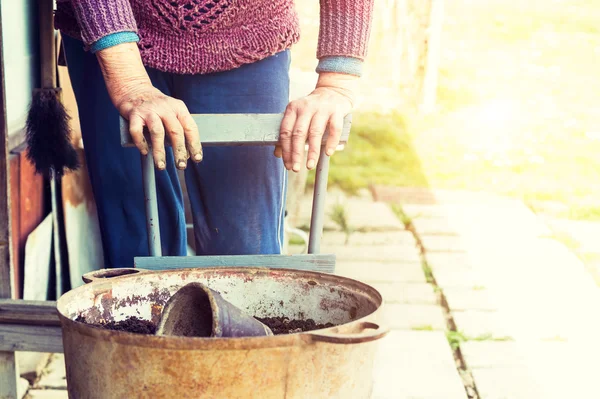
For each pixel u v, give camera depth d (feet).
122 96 4.35
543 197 15.01
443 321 9.24
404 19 19.98
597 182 15.89
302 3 20.04
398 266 11.14
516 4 25.34
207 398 3.26
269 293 4.53
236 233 5.70
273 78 5.49
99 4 4.36
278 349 3.28
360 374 3.63
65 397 7.16
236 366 3.24
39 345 6.29
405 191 15.03
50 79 6.36
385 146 17.76
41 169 6.47
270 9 5.26
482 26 24.16
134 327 4.16
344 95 4.71
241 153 5.46
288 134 4.36
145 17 5.07
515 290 10.33
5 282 6.26
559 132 18.76
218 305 3.49
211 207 5.65
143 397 3.30
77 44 5.57
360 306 4.22
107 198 5.79
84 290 4.09
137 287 4.33
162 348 3.22
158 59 5.09
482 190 15.43
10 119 7.39
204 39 5.11
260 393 3.30
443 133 18.67
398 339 8.65
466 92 20.89
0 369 6.46
